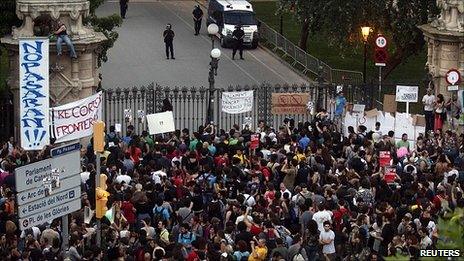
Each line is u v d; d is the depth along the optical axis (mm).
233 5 85125
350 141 49562
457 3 60344
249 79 75125
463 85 60844
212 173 43688
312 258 38031
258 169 44625
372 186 42406
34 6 53469
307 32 79312
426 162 46875
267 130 52281
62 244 34781
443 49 61219
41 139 42844
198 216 39094
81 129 43938
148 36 87062
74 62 54031
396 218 39469
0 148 50406
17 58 54188
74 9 53656
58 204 33188
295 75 76562
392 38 72688
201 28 91062
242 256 35531
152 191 40094
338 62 79688
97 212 34781
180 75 75125
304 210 39469
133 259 34062
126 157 45594
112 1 100500
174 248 34469
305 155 47125
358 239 37750
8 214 37438
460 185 44188
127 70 76000
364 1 70000
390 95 55844
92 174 40625
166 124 50625
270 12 96062
